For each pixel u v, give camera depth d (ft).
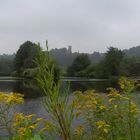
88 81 227.81
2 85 199.31
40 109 74.95
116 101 19.12
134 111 17.11
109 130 17.11
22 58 268.82
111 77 216.13
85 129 17.38
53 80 6.81
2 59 349.41
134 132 16.81
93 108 19.01
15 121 11.88
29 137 7.27
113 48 226.38
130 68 203.82
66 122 6.72
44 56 6.97
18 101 14.78
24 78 243.19
